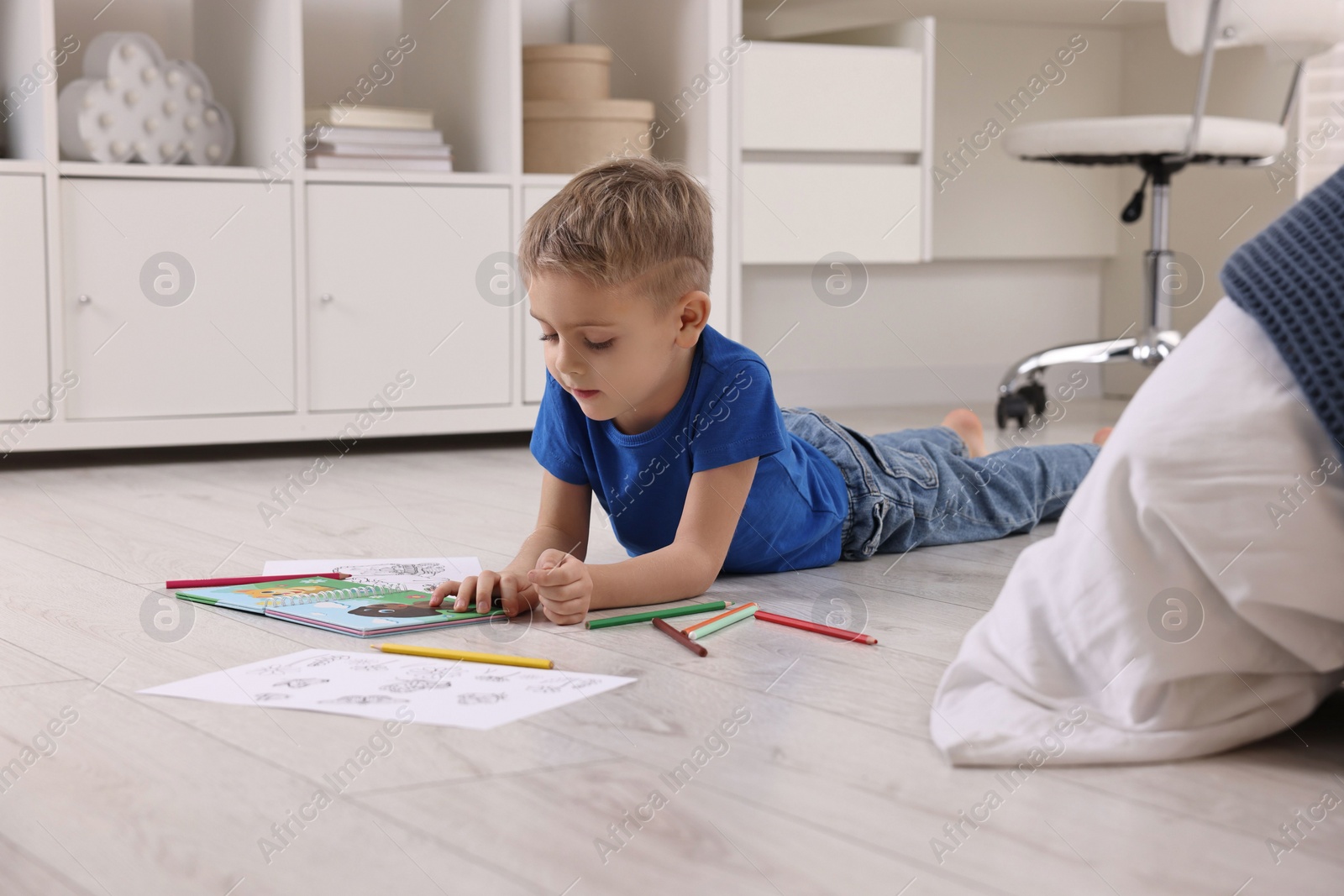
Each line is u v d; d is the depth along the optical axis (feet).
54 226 7.16
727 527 4.00
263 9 7.75
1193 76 10.88
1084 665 2.72
